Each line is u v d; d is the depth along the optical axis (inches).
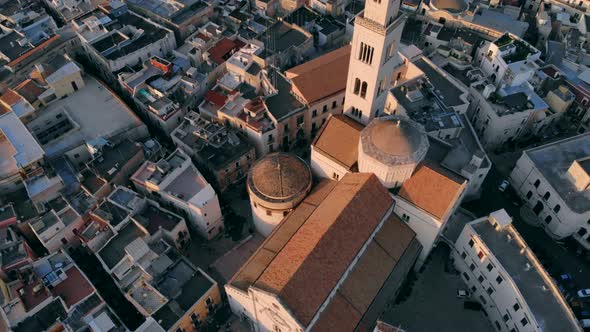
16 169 4461.1
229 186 4840.1
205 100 5226.4
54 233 4052.7
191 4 6299.2
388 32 3405.5
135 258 3762.3
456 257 4109.3
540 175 4397.1
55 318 3550.7
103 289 4055.1
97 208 4192.9
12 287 3708.2
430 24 6161.4
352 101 4119.1
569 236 4367.6
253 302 3351.4
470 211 4655.5
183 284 3750.0
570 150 4598.9
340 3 6446.9
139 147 4672.7
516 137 5265.8
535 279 3545.8
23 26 6003.9
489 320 3927.2
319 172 4269.2
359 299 3462.1
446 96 5024.6
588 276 4178.2
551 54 5733.3
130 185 4653.1
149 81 5305.1
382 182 3745.1
